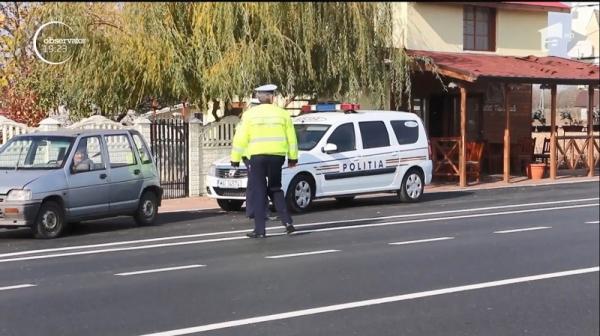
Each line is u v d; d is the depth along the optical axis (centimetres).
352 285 800
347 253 985
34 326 640
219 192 1451
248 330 634
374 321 668
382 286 798
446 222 1308
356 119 1559
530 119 2605
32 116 1988
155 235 1173
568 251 1012
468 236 1140
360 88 1980
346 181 1514
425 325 661
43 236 1130
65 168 1165
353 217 1381
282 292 766
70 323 649
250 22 1827
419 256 966
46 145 1195
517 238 1122
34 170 1159
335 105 1634
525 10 2553
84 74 1781
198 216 1441
